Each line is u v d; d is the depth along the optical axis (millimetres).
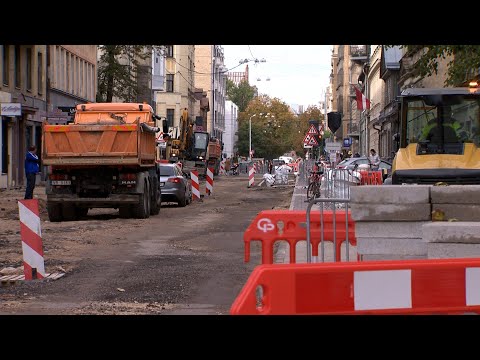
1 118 41094
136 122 23531
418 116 17578
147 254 15398
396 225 6500
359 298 4320
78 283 11836
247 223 22797
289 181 60500
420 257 6508
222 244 17219
